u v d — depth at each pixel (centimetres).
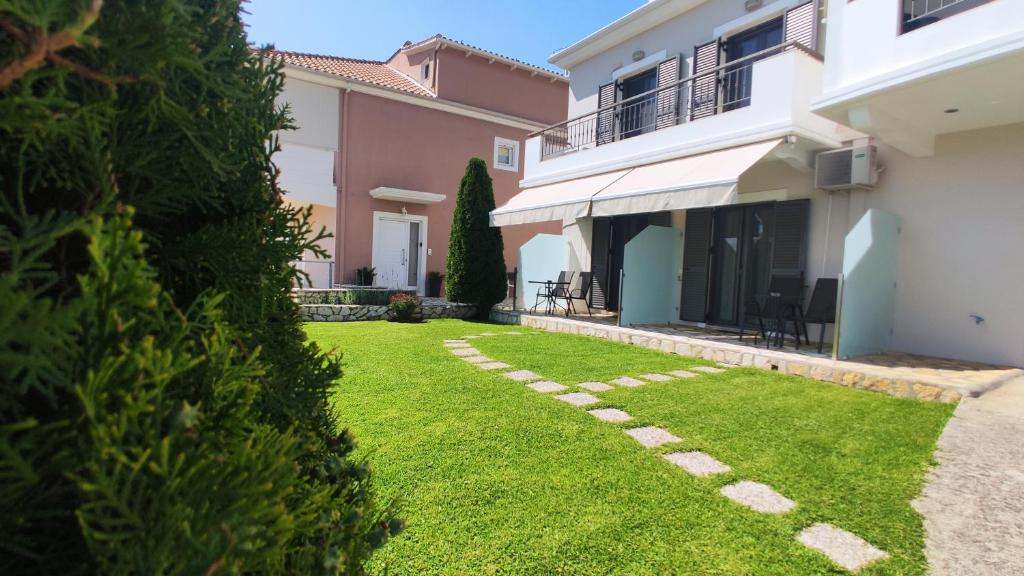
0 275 84
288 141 1777
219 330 127
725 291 1221
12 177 108
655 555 298
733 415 575
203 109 136
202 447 104
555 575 277
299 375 192
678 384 721
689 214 1288
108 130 116
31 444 90
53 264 111
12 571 94
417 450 444
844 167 927
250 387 126
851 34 779
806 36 1031
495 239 1555
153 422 102
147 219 146
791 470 425
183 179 136
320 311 1423
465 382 699
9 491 89
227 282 155
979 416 567
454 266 1541
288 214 181
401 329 1255
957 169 838
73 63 98
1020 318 772
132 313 103
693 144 1085
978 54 618
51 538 95
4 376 86
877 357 833
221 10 148
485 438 479
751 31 1170
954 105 741
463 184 1541
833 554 303
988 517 347
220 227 156
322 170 1842
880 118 774
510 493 370
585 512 346
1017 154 780
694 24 1278
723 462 440
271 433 133
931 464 438
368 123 1931
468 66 2191
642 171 1184
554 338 1134
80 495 93
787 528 331
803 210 1034
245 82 164
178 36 113
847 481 404
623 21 1387
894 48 721
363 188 1928
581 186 1316
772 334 1089
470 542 305
